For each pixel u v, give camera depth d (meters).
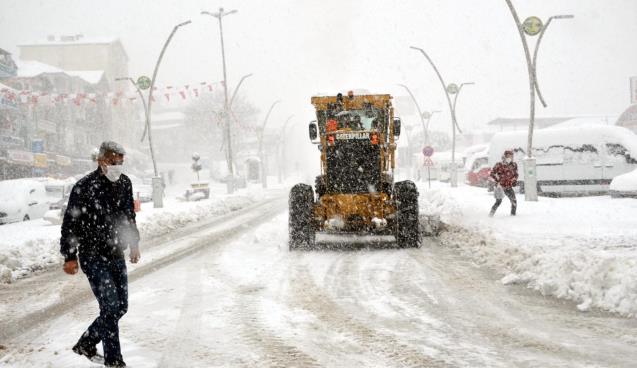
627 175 19.89
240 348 5.21
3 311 7.11
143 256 11.47
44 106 53.25
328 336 5.53
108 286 4.60
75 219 4.56
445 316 6.16
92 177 4.65
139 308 6.85
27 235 15.11
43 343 5.60
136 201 24.02
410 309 6.51
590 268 6.88
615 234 10.98
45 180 25.50
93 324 4.64
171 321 6.21
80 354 4.71
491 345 5.11
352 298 7.16
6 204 21.70
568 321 5.82
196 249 12.27
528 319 5.95
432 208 19.12
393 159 12.91
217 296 7.44
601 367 4.46
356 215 11.53
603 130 23.61
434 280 8.12
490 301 6.79
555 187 24.03
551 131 24.56
